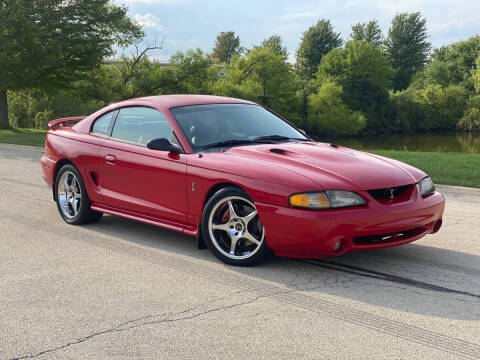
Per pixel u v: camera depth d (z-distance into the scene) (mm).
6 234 5918
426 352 3068
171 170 5105
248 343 3184
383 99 88500
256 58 68500
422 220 4590
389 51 118125
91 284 4270
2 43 26516
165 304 3834
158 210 5305
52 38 27594
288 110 73188
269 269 4645
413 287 4203
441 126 91250
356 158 4918
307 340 3227
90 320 3547
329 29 114938
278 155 4844
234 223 4719
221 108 5684
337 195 4281
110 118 6074
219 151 5047
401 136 82625
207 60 45375
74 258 5000
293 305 3814
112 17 28844
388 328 3414
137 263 4836
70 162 6375
